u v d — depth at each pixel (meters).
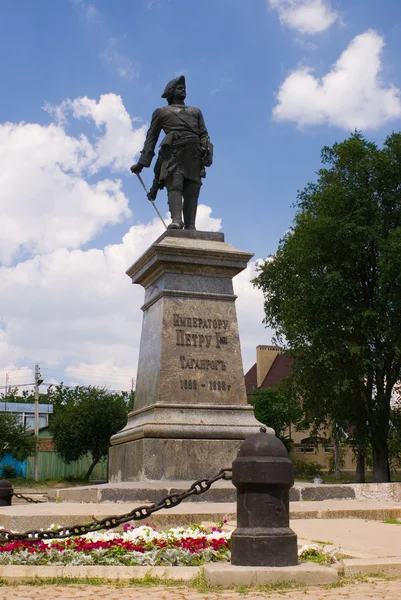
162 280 12.14
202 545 6.37
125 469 11.54
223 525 7.75
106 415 49.84
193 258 12.11
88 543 6.56
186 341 11.77
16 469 51.66
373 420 31.09
